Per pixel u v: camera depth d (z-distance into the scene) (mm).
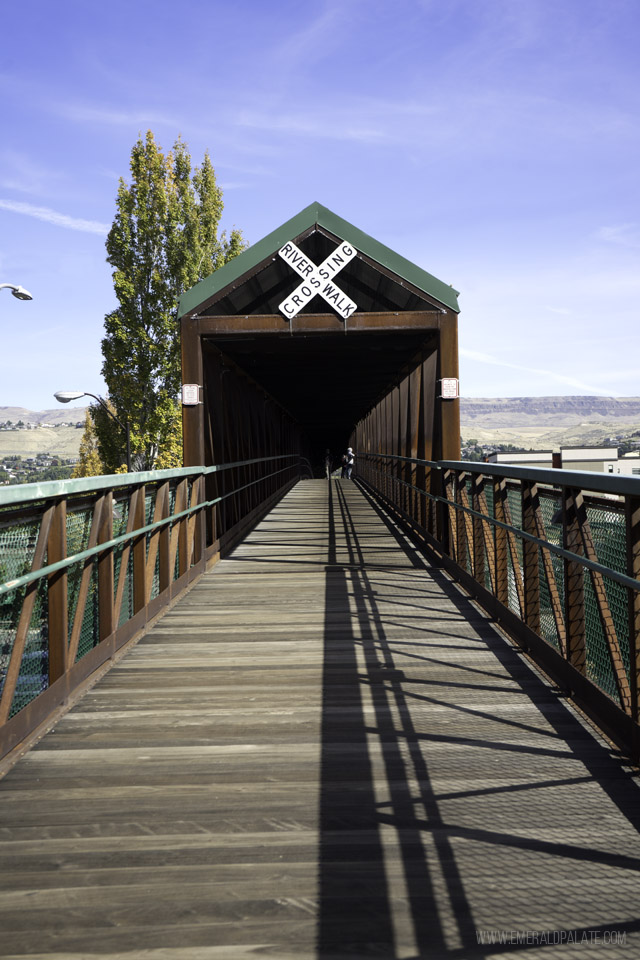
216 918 2371
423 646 5574
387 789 3258
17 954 2211
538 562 5172
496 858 2697
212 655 5426
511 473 5270
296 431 30531
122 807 3117
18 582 3451
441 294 8844
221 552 10023
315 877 2590
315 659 5285
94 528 4684
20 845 2822
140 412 32469
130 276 32031
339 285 9961
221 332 8953
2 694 3486
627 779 3326
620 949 2211
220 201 34281
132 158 31922
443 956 2186
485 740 3791
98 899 2475
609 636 3703
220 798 3189
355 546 10984
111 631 5148
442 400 8859
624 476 3230
